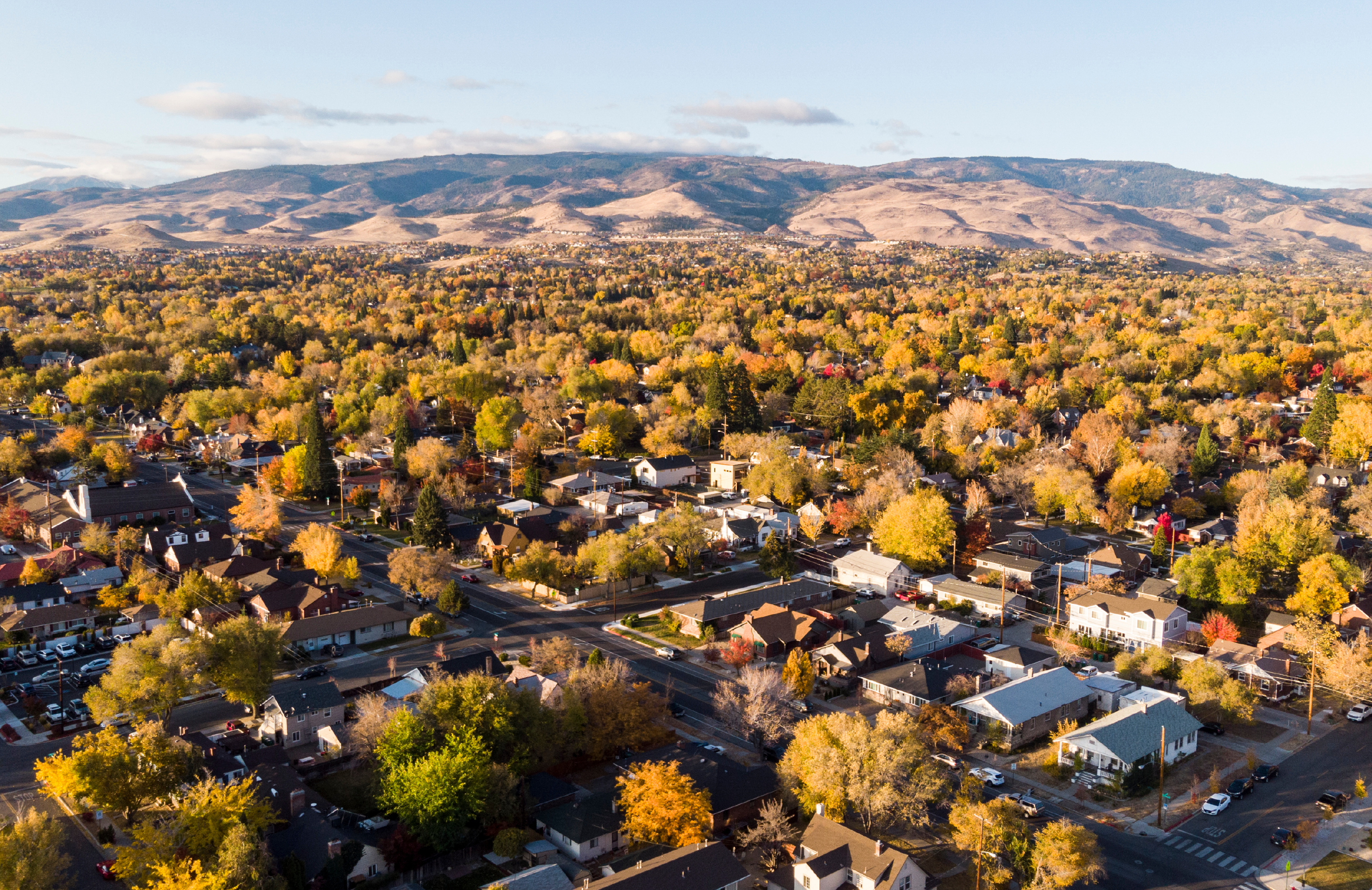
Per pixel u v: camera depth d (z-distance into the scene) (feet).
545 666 312.50
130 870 203.92
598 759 266.98
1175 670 324.19
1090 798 253.03
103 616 372.58
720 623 365.61
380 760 253.44
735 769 253.24
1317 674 322.55
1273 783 260.01
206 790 217.36
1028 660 325.62
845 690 318.24
